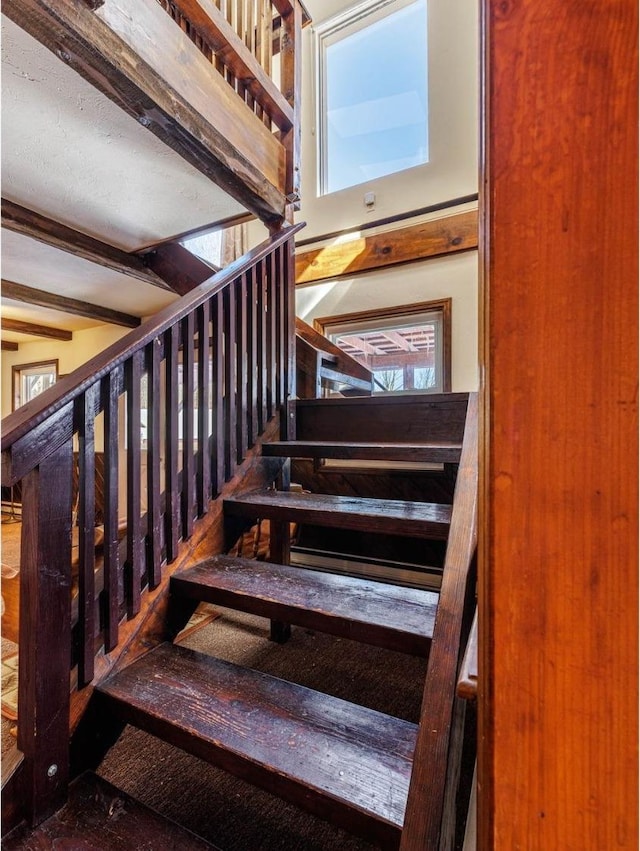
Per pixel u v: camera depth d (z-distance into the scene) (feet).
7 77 4.35
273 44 7.95
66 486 3.40
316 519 4.93
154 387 4.43
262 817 4.13
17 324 13.43
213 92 5.52
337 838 3.90
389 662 6.84
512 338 1.30
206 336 5.28
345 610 3.82
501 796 1.33
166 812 4.17
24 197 6.76
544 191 1.25
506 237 1.31
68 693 3.39
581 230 1.21
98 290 10.72
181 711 3.37
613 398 1.17
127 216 7.46
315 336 10.07
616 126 1.17
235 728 3.17
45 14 3.55
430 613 3.76
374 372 11.97
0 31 3.78
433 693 2.50
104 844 3.00
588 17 1.19
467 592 2.92
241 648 7.25
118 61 4.12
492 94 1.34
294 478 11.27
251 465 6.18
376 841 2.43
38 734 3.17
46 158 5.74
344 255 11.88
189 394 4.95
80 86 4.50
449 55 10.93
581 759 1.21
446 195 10.81
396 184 11.46
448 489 9.72
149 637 4.35
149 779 4.57
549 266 1.24
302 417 7.39
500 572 1.33
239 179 6.15
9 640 7.04
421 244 10.86
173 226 7.78
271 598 4.08
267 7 6.88
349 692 6.04
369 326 11.81
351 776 2.72
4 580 7.20
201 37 5.51
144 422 12.25
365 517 4.67
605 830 1.18
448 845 2.10
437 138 11.01
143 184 6.46
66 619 3.40
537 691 1.27
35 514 3.19
